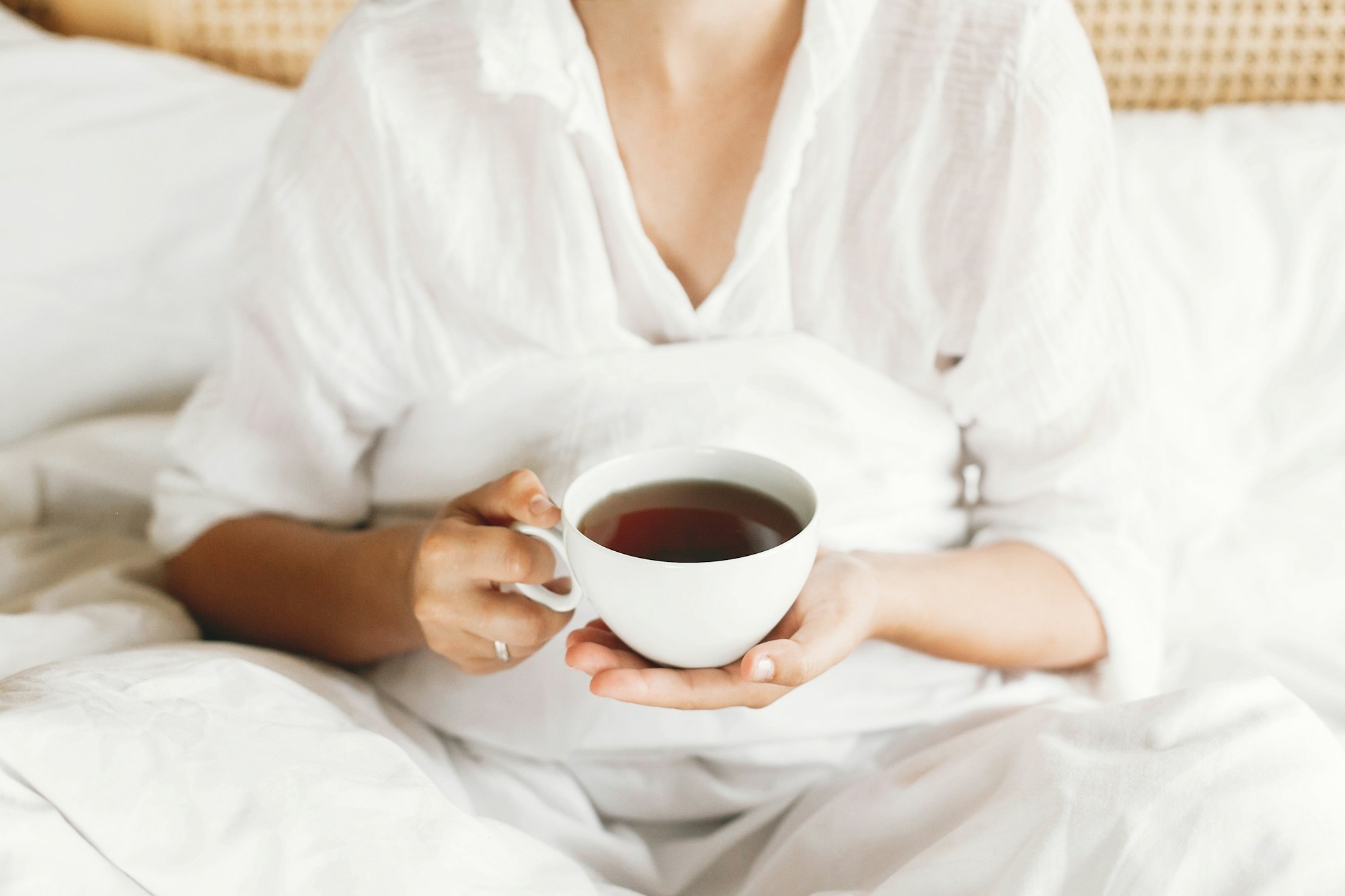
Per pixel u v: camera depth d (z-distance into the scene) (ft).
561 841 1.80
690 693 1.37
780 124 1.72
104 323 3.27
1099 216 1.84
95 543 2.65
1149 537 2.09
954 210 1.88
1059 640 1.93
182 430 2.26
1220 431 3.08
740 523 1.41
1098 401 1.97
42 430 3.20
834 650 1.43
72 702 1.34
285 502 2.23
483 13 1.68
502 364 1.97
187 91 3.60
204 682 1.49
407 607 1.85
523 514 1.51
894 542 2.00
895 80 1.82
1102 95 1.86
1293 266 3.32
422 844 1.26
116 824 1.22
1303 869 1.19
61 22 4.15
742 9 1.74
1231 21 4.08
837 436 1.92
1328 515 2.92
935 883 1.30
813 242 1.91
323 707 1.62
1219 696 1.43
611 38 1.79
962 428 2.21
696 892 1.80
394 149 1.89
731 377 1.87
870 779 1.76
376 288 2.02
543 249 1.89
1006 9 1.77
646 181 1.93
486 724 1.94
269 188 2.03
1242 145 3.63
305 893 1.17
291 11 4.12
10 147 3.23
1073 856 1.25
